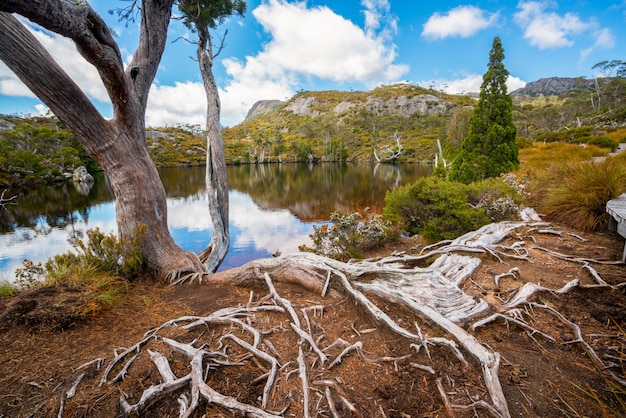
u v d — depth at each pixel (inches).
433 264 165.9
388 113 4749.0
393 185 1024.9
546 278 146.2
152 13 212.2
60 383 88.6
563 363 89.0
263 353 97.3
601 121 1811.0
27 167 1246.3
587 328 104.7
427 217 317.4
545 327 107.1
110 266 186.4
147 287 181.6
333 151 2886.3
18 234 492.4
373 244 295.3
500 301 125.6
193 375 84.3
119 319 135.5
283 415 74.2
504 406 70.6
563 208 242.4
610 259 161.8
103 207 740.0
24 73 144.1
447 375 84.2
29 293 138.9
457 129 1237.1
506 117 444.5
